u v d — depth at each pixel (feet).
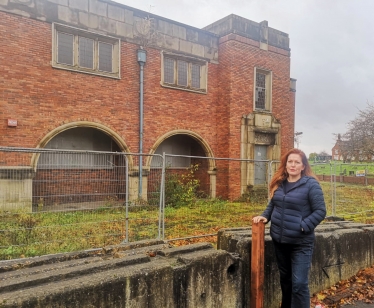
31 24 32.63
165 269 9.89
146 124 40.22
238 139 45.91
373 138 79.82
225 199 45.11
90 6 36.22
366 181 64.64
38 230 19.08
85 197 25.00
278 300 13.20
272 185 11.71
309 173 11.33
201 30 45.06
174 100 42.70
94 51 36.99
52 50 33.73
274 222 11.17
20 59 31.96
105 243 19.74
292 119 53.83
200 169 47.67
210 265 11.02
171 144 46.78
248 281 12.32
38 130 32.94
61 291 7.98
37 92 32.91
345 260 16.02
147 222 24.62
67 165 26.00
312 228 10.50
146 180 39.88
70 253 11.88
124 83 38.60
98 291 8.54
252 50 47.44
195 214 33.24
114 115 37.86
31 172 31.30
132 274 9.22
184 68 44.52
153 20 40.75
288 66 52.19
